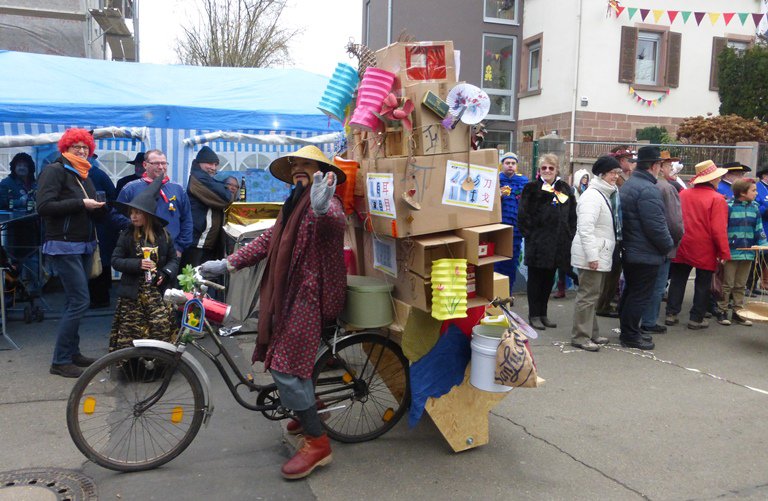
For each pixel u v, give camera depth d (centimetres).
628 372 513
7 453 347
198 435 377
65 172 457
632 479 334
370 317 342
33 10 1162
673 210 608
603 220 557
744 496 318
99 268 554
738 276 693
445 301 319
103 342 564
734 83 1341
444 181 327
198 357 521
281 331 318
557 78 1445
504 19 1580
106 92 643
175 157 731
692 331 656
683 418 419
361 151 372
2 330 572
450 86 326
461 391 354
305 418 325
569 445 374
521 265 816
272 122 659
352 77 358
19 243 698
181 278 330
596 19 1390
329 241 315
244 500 304
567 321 683
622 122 1425
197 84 727
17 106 562
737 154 1096
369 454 356
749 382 495
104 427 337
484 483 326
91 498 302
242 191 833
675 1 1431
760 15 1367
